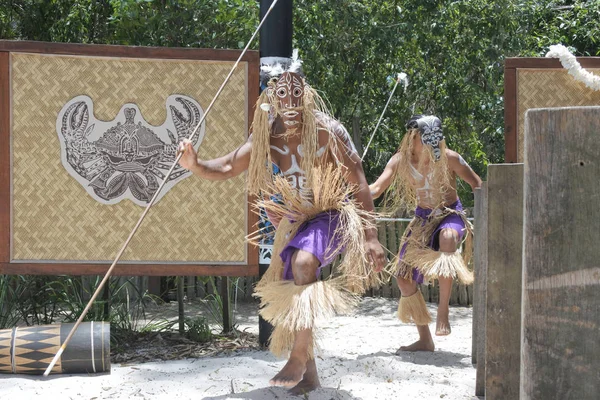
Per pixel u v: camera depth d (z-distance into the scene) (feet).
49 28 31.35
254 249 19.06
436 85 34.91
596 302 7.74
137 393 14.43
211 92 19.06
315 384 14.37
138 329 22.07
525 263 7.99
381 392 14.52
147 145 18.94
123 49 18.84
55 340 15.94
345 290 13.56
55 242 18.72
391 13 33.63
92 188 18.81
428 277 18.83
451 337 21.94
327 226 13.60
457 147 36.09
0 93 18.56
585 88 20.20
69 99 18.76
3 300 20.63
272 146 13.99
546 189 7.86
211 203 19.03
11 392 14.65
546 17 40.68
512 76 20.44
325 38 31.96
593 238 7.73
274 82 14.16
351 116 34.42
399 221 30.30
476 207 16.58
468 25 33.58
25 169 18.67
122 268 18.81
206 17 28.68
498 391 12.84
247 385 14.97
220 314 22.97
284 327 12.99
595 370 7.77
